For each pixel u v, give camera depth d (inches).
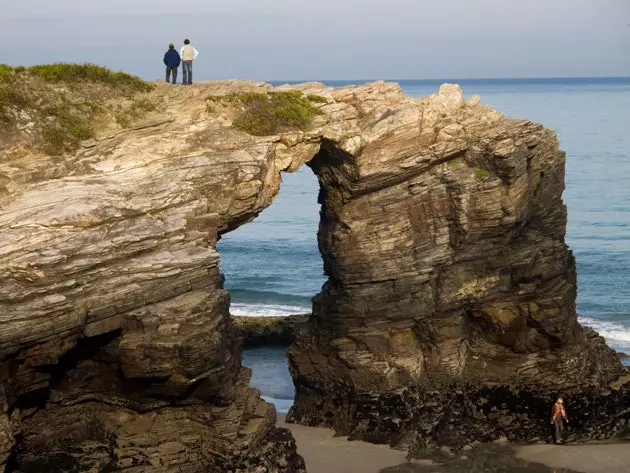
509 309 1565.0
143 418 1202.6
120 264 1141.1
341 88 1579.7
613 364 1675.7
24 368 1094.4
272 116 1440.7
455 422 1537.9
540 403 1545.3
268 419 1279.5
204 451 1209.4
